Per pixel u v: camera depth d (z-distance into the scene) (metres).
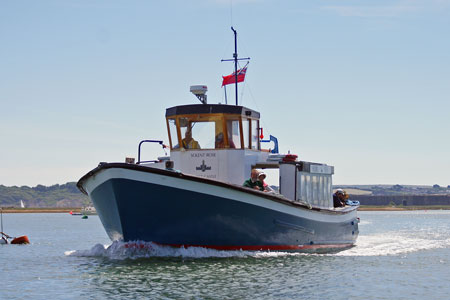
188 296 14.06
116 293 14.44
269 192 20.38
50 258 22.66
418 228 60.12
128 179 17.81
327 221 23.62
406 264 21.00
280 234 20.69
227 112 21.17
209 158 21.27
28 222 98.00
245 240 19.94
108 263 19.19
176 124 21.73
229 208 18.75
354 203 28.22
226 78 27.52
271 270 17.81
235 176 21.25
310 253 22.83
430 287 16.08
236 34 27.22
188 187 18.02
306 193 22.95
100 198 18.94
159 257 19.28
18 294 14.69
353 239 28.22
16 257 23.59
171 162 18.66
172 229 18.78
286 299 14.01
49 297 14.23
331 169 25.97
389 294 15.00
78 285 15.58
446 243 33.12
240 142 21.55
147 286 15.21
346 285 16.03
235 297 14.05
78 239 40.03
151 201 18.05
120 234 19.31
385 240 35.34
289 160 22.14
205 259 19.30
